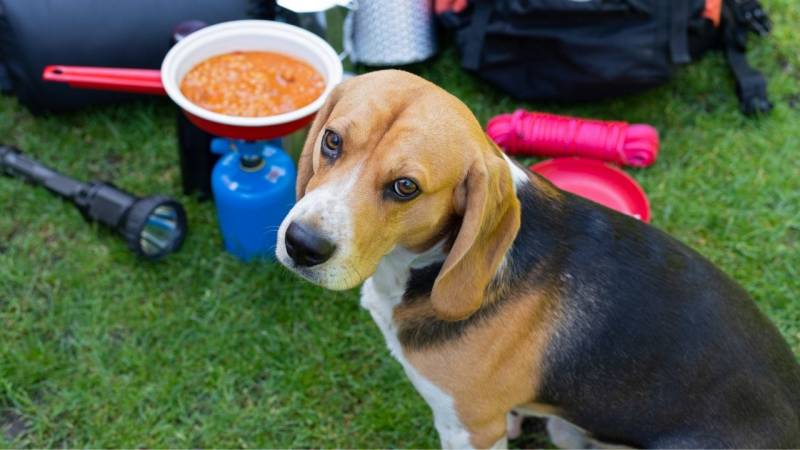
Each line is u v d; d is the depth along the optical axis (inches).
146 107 55.1
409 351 37.8
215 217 50.9
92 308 47.5
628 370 36.8
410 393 46.1
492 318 36.5
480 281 34.0
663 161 54.2
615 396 37.3
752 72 56.2
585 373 37.2
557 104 56.9
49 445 43.8
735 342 36.6
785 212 52.2
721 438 36.6
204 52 45.1
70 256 49.0
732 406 36.5
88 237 49.5
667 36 52.8
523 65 55.0
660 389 36.8
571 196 37.6
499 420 39.0
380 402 45.8
